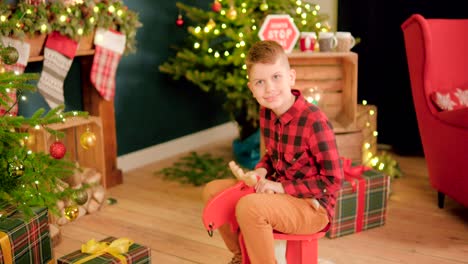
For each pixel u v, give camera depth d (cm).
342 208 244
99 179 285
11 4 269
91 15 269
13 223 186
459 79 286
